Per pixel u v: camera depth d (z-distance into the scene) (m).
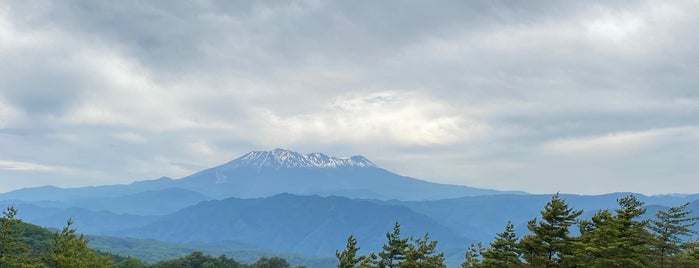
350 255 57.62
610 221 49.75
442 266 61.38
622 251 47.72
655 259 52.53
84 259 61.44
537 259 52.22
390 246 59.19
